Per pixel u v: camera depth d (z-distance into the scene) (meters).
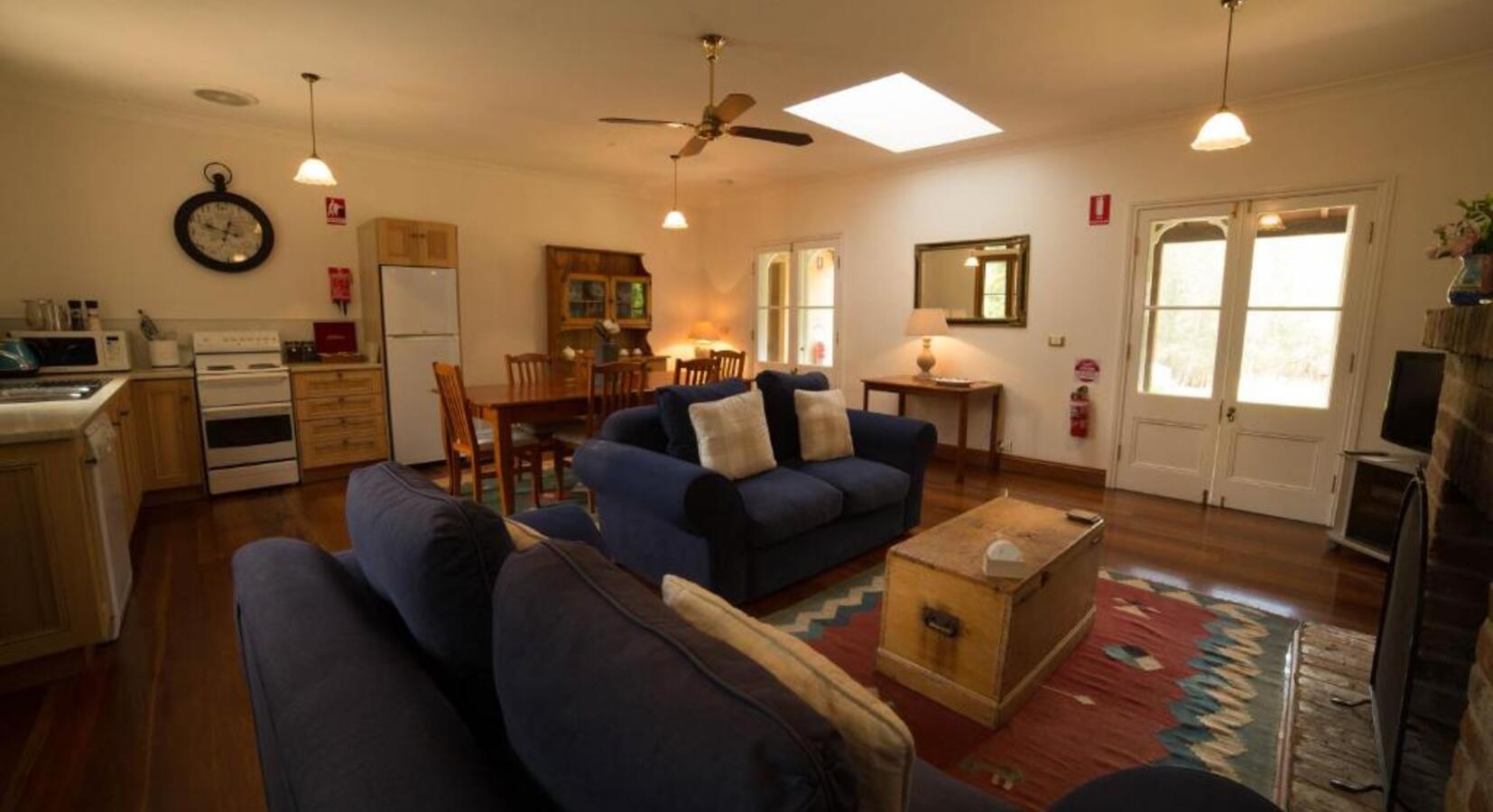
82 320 3.86
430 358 4.87
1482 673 1.26
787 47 3.11
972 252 5.06
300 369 4.33
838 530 2.96
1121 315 4.37
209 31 2.94
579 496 4.15
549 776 0.71
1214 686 2.11
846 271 5.90
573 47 3.13
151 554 3.18
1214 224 3.99
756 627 0.87
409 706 0.80
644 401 4.07
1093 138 4.38
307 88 3.69
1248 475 3.97
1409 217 3.38
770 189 6.46
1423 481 1.62
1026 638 1.96
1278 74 3.37
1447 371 1.83
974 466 5.14
